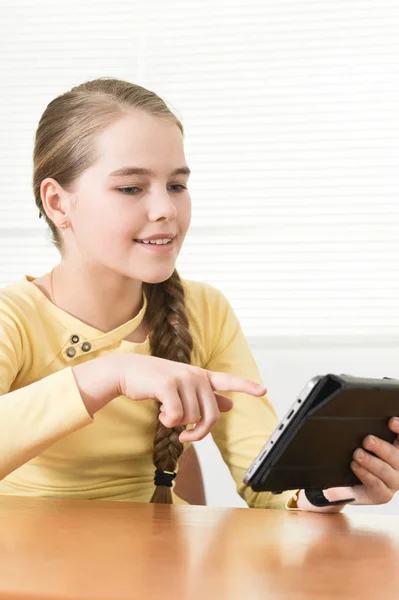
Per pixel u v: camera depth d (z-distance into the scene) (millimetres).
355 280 2480
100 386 876
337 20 2562
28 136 2686
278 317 2484
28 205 2668
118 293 1217
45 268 2619
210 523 752
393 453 881
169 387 839
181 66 2621
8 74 2707
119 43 2666
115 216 1099
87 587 442
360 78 2537
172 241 1127
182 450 1222
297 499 997
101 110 1129
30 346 1182
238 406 1302
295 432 768
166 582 465
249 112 2570
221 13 2615
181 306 1279
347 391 759
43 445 880
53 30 2699
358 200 2506
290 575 505
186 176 1146
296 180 2533
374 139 2518
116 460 1202
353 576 513
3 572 473
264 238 2521
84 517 744
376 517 895
